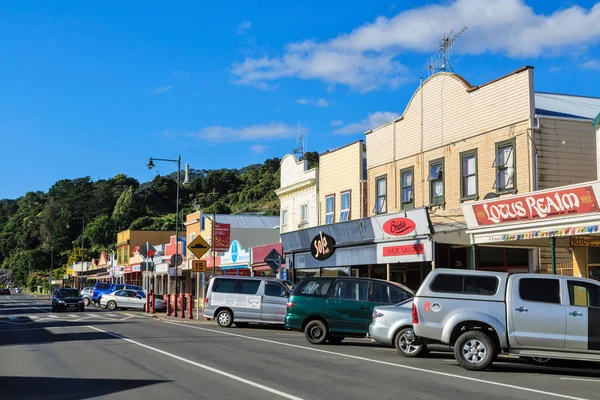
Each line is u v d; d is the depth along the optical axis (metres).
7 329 24.09
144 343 17.72
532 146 20.84
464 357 12.64
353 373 11.98
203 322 28.11
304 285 18.36
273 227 48.91
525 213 17.47
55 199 147.88
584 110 23.59
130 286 47.69
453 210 23.84
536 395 9.81
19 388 10.34
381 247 25.03
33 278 124.94
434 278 13.25
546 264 21.52
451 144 24.55
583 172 21.33
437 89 25.55
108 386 10.45
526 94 21.20
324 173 33.47
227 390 9.98
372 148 29.66
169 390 10.00
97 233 118.88
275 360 13.91
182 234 80.50
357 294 17.83
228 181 128.50
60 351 15.89
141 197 128.88
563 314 12.18
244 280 25.09
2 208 180.75
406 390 10.12
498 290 12.76
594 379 12.00
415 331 13.10
